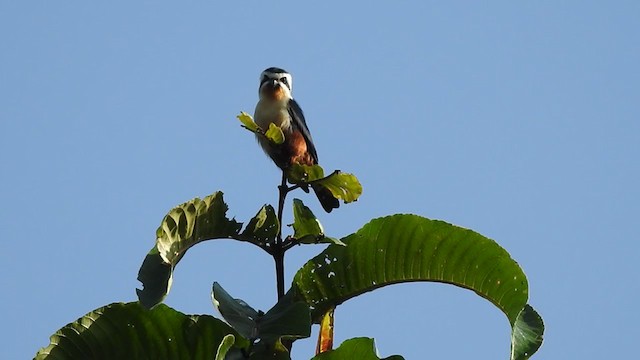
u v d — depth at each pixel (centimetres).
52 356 700
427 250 746
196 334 701
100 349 705
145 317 698
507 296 739
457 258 745
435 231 737
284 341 721
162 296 680
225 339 641
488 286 745
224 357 676
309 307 708
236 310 700
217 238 744
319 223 743
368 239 748
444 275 755
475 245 735
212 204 718
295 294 750
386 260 753
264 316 704
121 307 697
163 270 702
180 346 704
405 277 758
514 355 710
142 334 703
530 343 720
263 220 746
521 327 730
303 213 747
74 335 700
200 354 704
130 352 705
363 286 758
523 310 747
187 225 714
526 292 733
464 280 752
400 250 750
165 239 702
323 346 761
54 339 699
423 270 755
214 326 698
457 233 735
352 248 749
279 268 749
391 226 743
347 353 684
